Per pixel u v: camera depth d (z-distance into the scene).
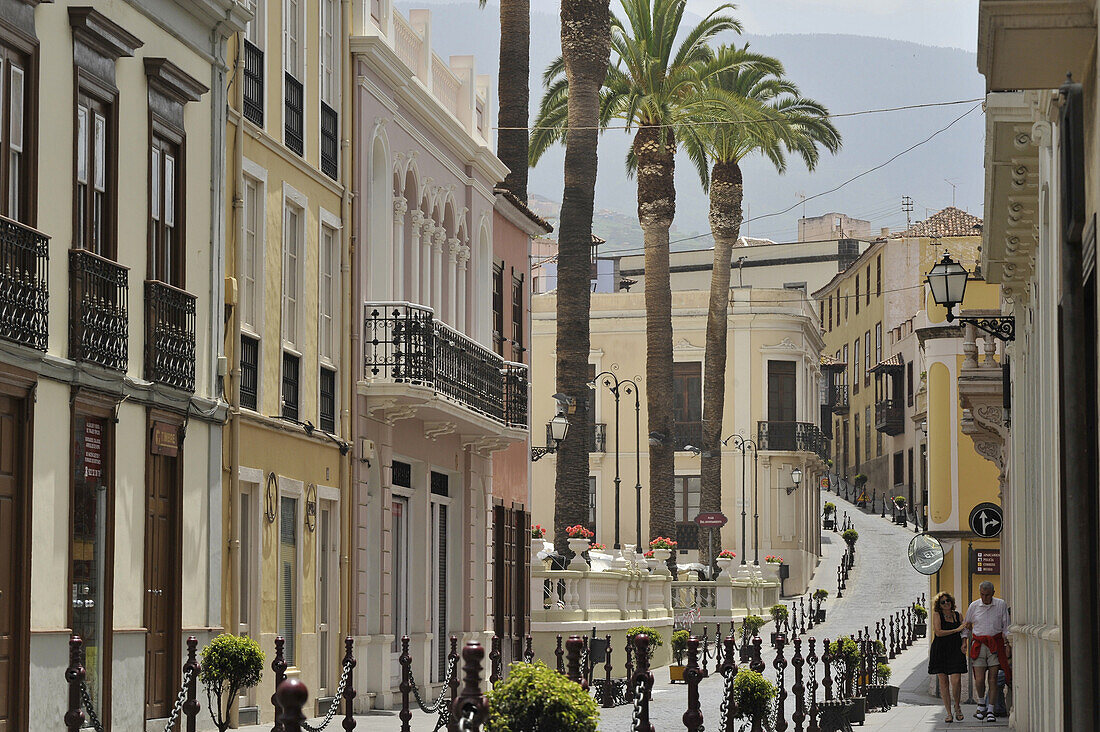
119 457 52.41
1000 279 63.41
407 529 85.12
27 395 46.19
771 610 170.88
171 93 56.81
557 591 110.88
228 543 60.94
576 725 27.55
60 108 48.84
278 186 67.00
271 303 66.06
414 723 69.12
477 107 101.75
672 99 151.62
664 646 133.75
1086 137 28.70
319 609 71.00
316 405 71.00
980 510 82.31
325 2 73.81
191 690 43.00
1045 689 50.81
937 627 71.25
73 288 49.16
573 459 114.19
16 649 45.59
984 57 28.88
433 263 89.81
